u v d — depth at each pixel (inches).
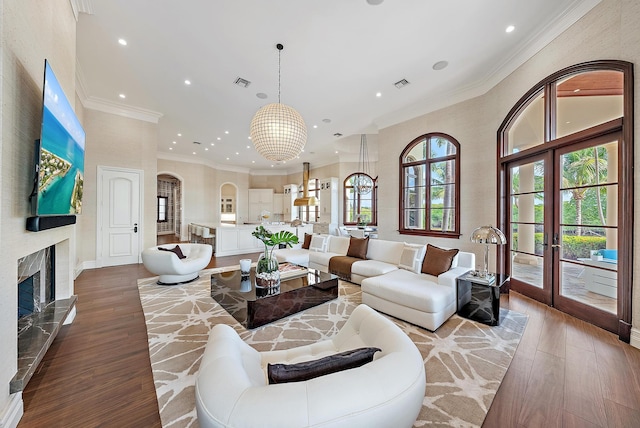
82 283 160.1
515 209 147.7
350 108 203.5
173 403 61.5
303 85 165.9
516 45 129.4
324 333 98.3
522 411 59.7
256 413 28.9
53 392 65.2
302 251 203.6
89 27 113.0
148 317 111.4
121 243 207.0
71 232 106.4
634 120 87.5
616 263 97.5
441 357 81.9
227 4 100.5
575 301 112.8
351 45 126.6
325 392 31.4
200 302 129.8
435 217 196.9
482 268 165.0
